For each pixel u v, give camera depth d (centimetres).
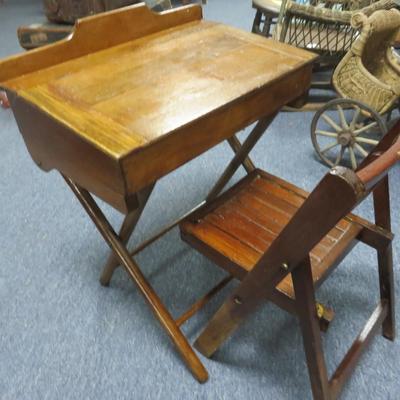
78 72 88
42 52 86
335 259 89
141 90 82
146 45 101
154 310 101
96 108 76
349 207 55
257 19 250
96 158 71
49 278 131
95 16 93
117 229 149
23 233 147
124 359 109
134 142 67
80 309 122
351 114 218
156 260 137
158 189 167
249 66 92
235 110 84
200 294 126
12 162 185
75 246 142
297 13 177
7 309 122
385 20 160
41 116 78
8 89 81
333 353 110
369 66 188
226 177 137
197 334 115
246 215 101
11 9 373
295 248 66
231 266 90
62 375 106
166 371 107
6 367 108
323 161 183
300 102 108
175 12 109
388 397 100
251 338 113
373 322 103
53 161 86
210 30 110
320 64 220
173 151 75
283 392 102
